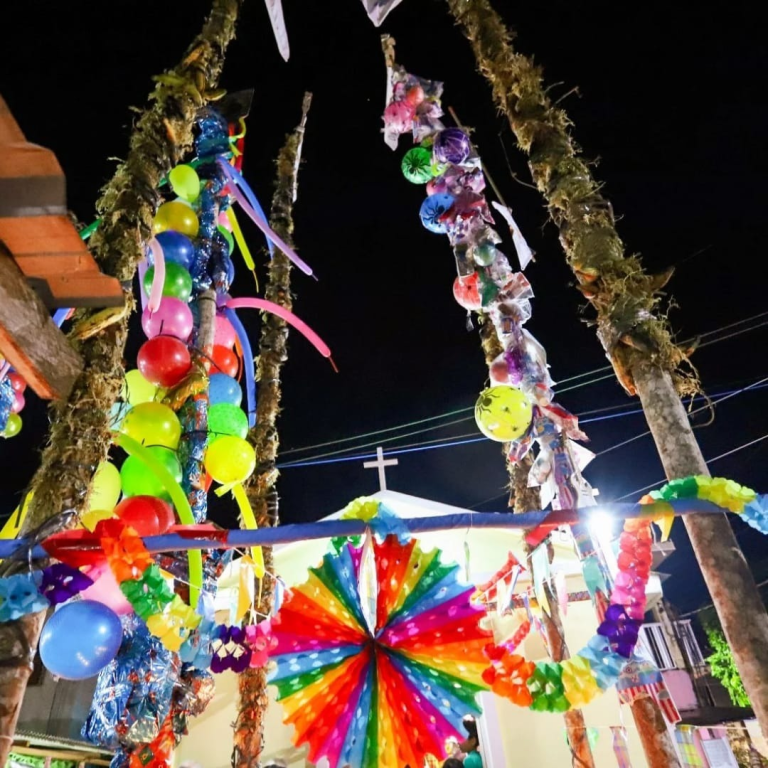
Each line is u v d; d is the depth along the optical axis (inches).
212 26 219.3
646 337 157.8
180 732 169.3
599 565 172.2
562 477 194.1
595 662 130.9
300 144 366.9
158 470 154.4
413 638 140.9
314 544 418.3
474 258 223.6
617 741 245.1
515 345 212.1
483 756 347.3
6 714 110.5
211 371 202.1
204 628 129.3
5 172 90.4
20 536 124.8
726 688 563.5
